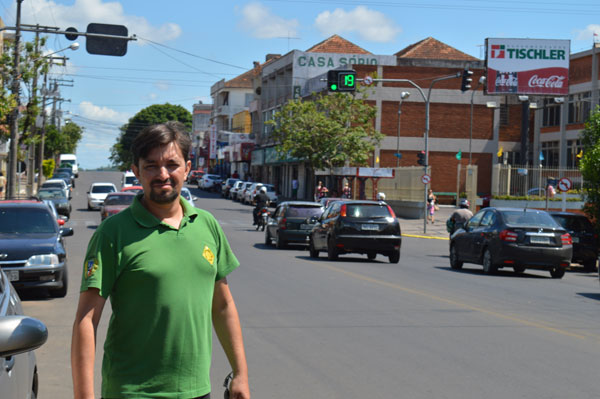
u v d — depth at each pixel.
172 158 3.51
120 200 31.41
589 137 24.94
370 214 21.47
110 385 3.40
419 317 11.50
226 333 3.70
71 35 22.12
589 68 54.38
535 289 16.08
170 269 3.41
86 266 3.40
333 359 8.46
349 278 16.97
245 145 87.62
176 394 3.39
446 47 66.69
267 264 19.97
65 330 10.45
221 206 56.12
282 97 76.25
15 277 12.95
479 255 19.69
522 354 8.84
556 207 38.09
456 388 7.22
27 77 38.50
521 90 55.75
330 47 72.94
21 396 4.46
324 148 49.91
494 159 60.38
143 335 3.38
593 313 12.47
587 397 6.96
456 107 60.03
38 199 17.03
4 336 3.19
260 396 6.88
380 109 59.66
